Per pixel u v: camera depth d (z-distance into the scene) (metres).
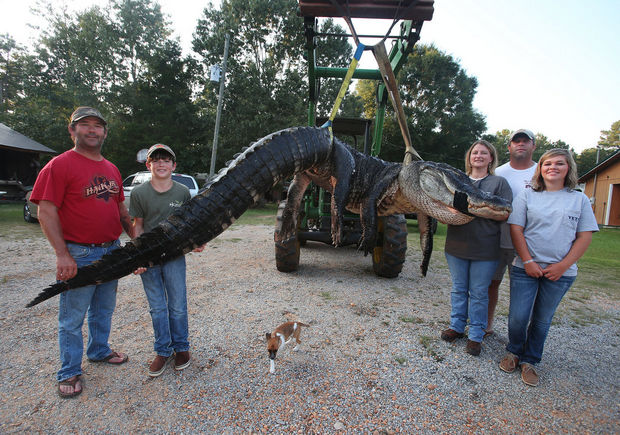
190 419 2.10
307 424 2.08
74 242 2.36
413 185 2.68
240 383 2.46
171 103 20.36
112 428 2.01
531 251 2.67
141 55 22.88
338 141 2.91
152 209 2.60
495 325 3.74
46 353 2.79
